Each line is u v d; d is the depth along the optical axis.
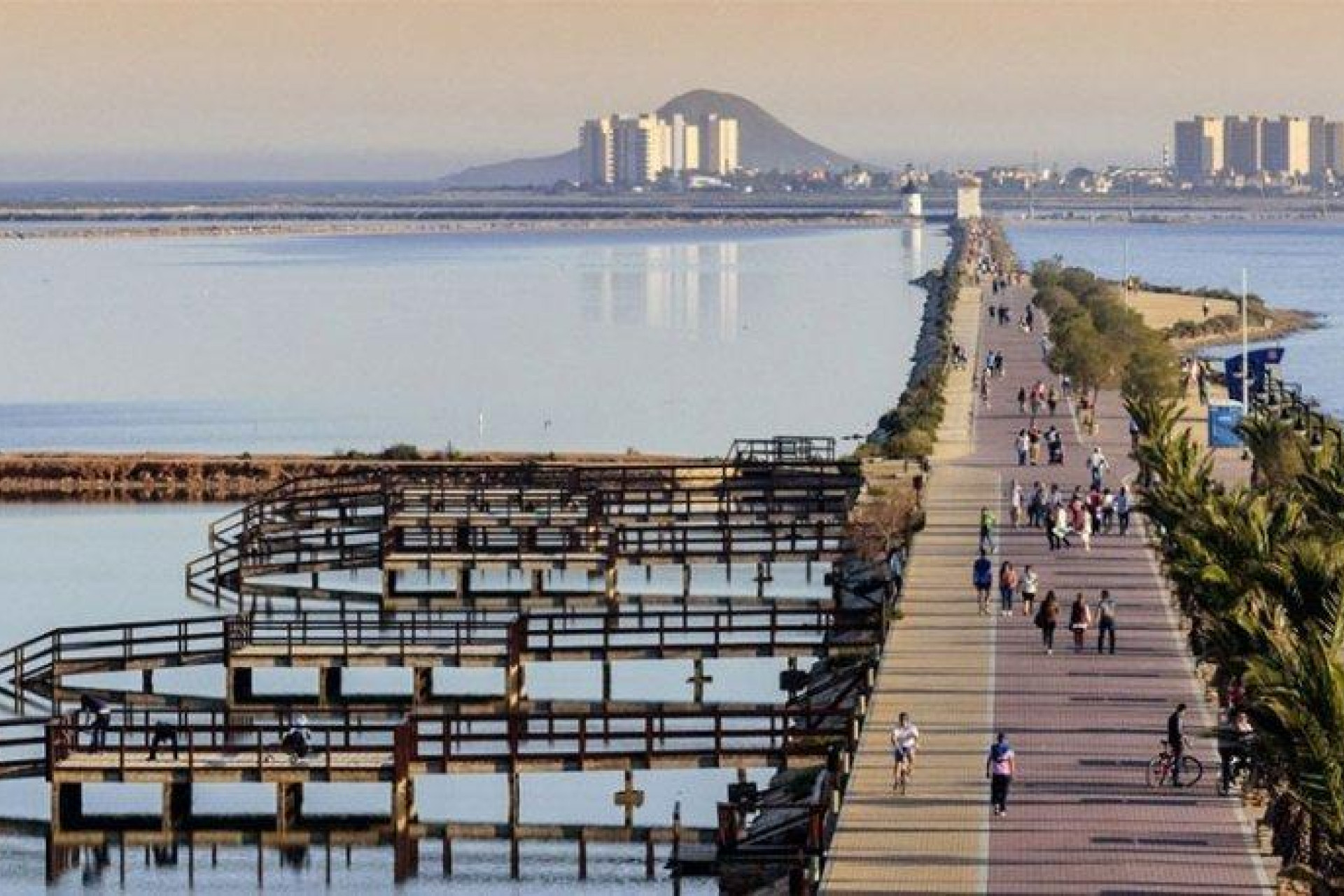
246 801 157.12
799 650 177.25
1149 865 115.38
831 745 144.38
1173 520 168.50
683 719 171.12
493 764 147.25
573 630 177.25
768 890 125.06
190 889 138.12
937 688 155.62
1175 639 170.62
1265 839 119.56
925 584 196.75
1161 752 132.62
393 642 176.25
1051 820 123.81
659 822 150.25
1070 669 161.00
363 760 147.00
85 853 146.38
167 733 151.00
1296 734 100.62
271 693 185.12
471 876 140.25
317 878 140.50
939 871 115.00
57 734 147.12
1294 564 120.88
